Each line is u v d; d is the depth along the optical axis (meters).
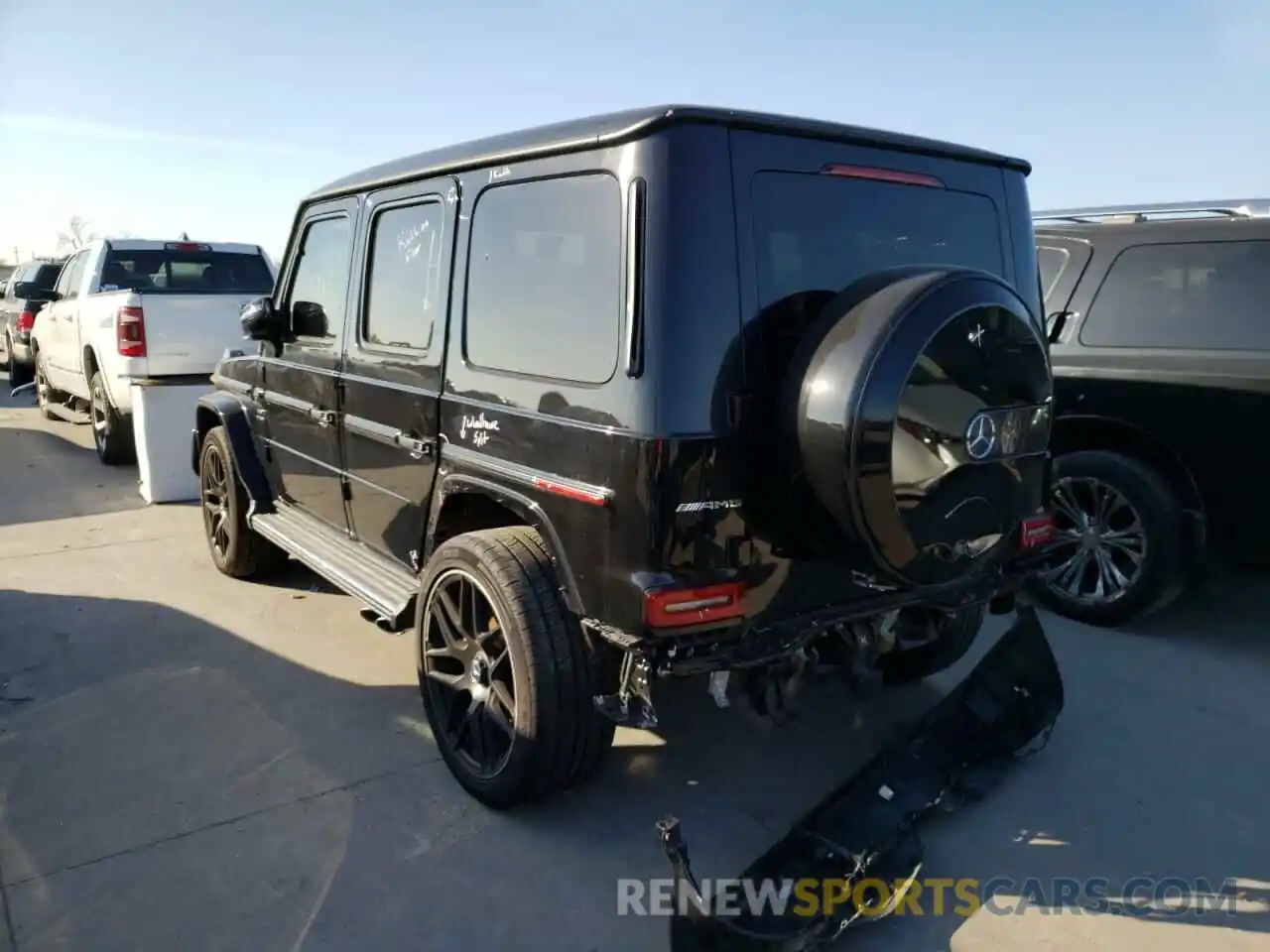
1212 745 3.77
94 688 4.17
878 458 2.52
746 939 2.43
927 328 2.57
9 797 3.31
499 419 3.12
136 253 9.26
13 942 2.61
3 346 16.11
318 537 4.63
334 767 3.54
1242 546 4.59
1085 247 5.11
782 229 2.80
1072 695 4.19
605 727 3.08
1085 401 4.97
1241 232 4.61
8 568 5.82
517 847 3.07
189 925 2.69
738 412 2.66
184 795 3.34
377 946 2.62
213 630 4.85
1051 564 5.05
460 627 3.33
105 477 8.48
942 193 3.22
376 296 3.96
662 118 2.61
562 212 2.91
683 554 2.62
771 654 2.77
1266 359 4.44
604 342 2.73
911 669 4.12
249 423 5.36
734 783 3.48
